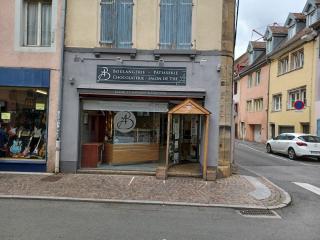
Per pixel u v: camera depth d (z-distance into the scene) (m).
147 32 12.81
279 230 7.23
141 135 13.56
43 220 7.39
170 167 13.34
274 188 11.48
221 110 12.65
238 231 7.08
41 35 13.18
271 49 34.22
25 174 12.34
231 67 12.82
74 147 12.77
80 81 12.83
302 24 31.05
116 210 8.46
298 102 23.20
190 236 6.63
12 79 12.76
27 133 13.07
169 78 12.72
